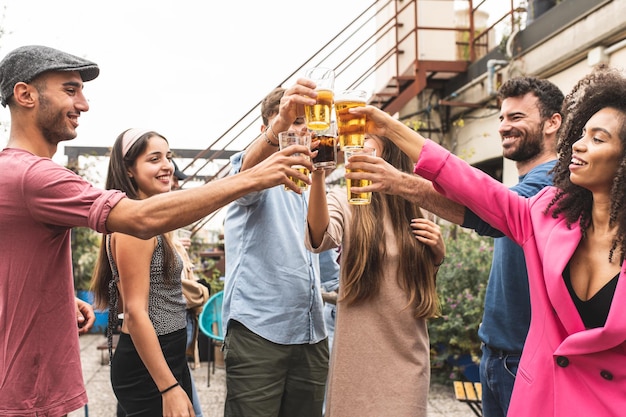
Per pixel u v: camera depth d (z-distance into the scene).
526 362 1.49
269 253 2.33
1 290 1.57
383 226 2.13
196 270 6.19
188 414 1.93
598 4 4.56
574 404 1.35
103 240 2.17
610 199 1.34
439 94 7.98
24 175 1.53
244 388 2.26
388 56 7.88
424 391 2.13
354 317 2.12
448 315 4.50
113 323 2.12
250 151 2.15
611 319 1.25
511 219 1.57
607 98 1.38
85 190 1.53
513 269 2.04
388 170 1.67
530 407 1.44
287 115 1.94
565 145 1.51
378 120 1.69
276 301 2.29
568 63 5.19
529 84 2.30
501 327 2.09
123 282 1.95
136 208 1.49
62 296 1.68
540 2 5.91
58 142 1.74
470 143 7.25
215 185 1.51
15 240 1.57
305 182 1.57
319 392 2.43
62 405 1.67
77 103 1.70
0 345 1.58
